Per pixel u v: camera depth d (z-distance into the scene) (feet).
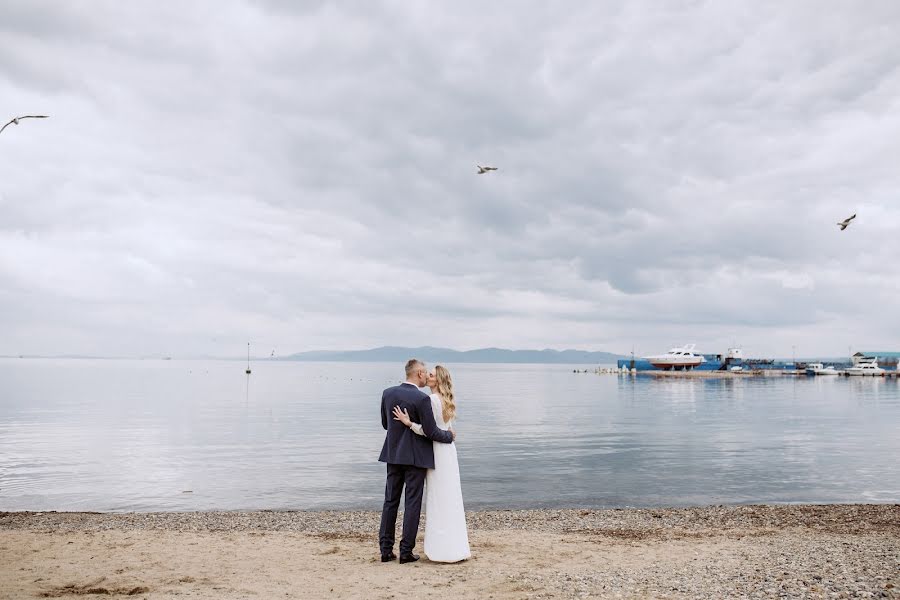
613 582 23.30
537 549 29.99
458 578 24.07
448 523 27.02
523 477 71.46
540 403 217.77
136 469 76.54
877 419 149.89
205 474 72.90
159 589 22.62
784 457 87.71
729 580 23.47
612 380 464.24
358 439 108.99
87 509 55.62
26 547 30.14
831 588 22.00
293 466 78.79
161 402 212.64
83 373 594.24
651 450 95.20
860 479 70.28
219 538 32.76
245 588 22.71
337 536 33.99
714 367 537.65
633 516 47.34
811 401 219.20
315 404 207.51
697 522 43.96
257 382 417.90
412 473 26.96
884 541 32.42
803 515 46.09
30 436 112.16
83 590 22.40
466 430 126.11
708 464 81.20
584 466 79.51
